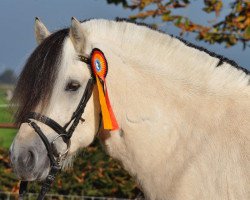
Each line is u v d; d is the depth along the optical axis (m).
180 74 3.63
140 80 3.62
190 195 3.46
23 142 3.43
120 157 3.71
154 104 3.60
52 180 3.49
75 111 3.49
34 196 7.11
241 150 3.44
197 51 3.68
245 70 3.67
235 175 3.42
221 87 3.60
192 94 3.60
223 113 3.54
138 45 3.66
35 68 3.47
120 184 7.40
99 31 3.68
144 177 3.62
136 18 6.78
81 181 7.44
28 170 3.41
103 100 3.50
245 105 3.53
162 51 3.66
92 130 3.59
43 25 3.71
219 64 3.65
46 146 3.45
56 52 3.46
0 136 8.73
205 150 3.49
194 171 3.48
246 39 6.66
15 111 3.52
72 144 3.54
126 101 3.61
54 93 3.44
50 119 3.44
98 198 7.32
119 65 3.62
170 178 3.54
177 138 3.56
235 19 6.64
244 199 3.38
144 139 3.60
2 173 7.48
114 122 3.56
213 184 3.44
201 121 3.54
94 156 7.50
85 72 3.51
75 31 3.47
